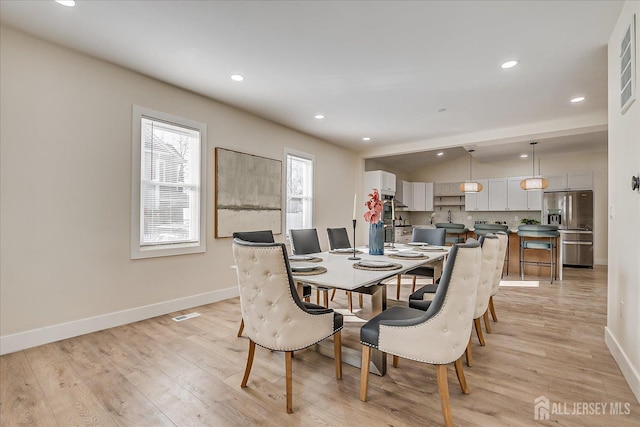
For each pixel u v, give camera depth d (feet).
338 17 7.16
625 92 6.59
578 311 11.07
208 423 5.07
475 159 26.86
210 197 12.19
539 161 23.91
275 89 11.26
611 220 7.81
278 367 6.98
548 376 6.59
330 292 13.83
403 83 10.70
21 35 7.77
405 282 16.08
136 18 7.20
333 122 15.10
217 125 12.46
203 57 9.00
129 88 9.78
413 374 6.68
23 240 7.80
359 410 5.42
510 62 9.25
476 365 7.07
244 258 5.60
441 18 7.20
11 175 7.63
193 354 7.58
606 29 7.57
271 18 7.20
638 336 5.90
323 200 18.54
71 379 6.38
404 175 29.37
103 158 9.21
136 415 5.25
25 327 7.82
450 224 17.31
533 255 17.61
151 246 10.57
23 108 7.80
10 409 5.39
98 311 9.11
